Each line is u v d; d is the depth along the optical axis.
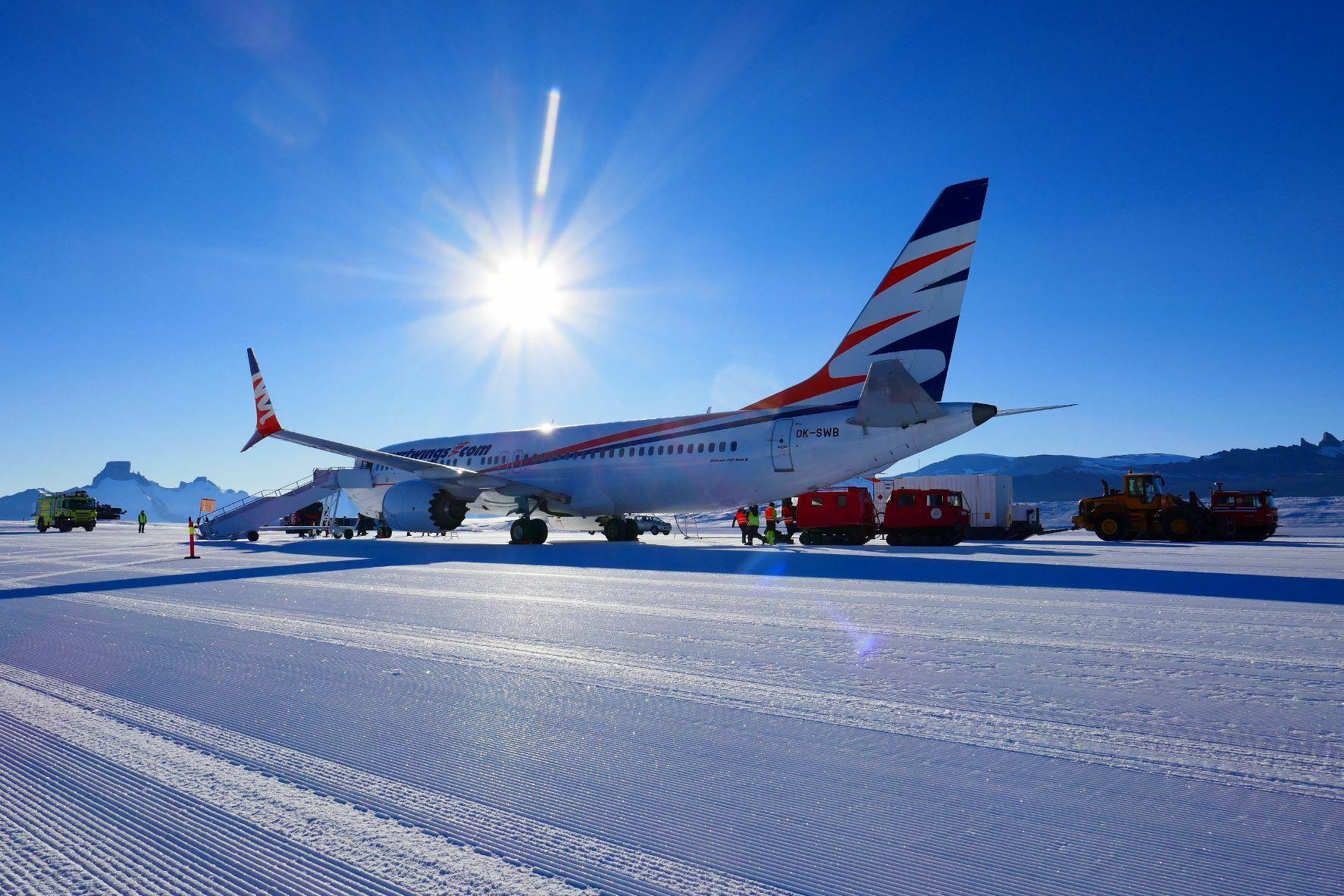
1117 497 32.81
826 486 22.73
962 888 2.90
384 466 31.48
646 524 42.78
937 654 7.18
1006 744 4.59
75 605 11.31
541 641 8.00
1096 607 10.13
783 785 3.98
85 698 5.91
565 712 5.38
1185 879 2.94
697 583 13.33
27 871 3.23
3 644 8.18
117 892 3.04
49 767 4.41
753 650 7.45
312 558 20.67
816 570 15.70
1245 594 11.41
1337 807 3.62
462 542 29.59
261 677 6.52
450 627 8.91
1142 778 4.02
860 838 3.36
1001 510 35.12
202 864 3.26
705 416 23.89
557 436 26.89
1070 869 3.04
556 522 29.03
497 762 4.38
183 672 6.73
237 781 4.17
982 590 12.07
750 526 29.31
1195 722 4.98
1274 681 6.10
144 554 23.73
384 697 5.83
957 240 19.91
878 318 21.00
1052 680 6.16
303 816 3.70
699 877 3.04
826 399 21.88
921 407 19.22
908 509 26.53
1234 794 3.79
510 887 3.00
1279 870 3.01
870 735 4.78
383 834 3.50
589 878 3.06
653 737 4.80
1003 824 3.48
